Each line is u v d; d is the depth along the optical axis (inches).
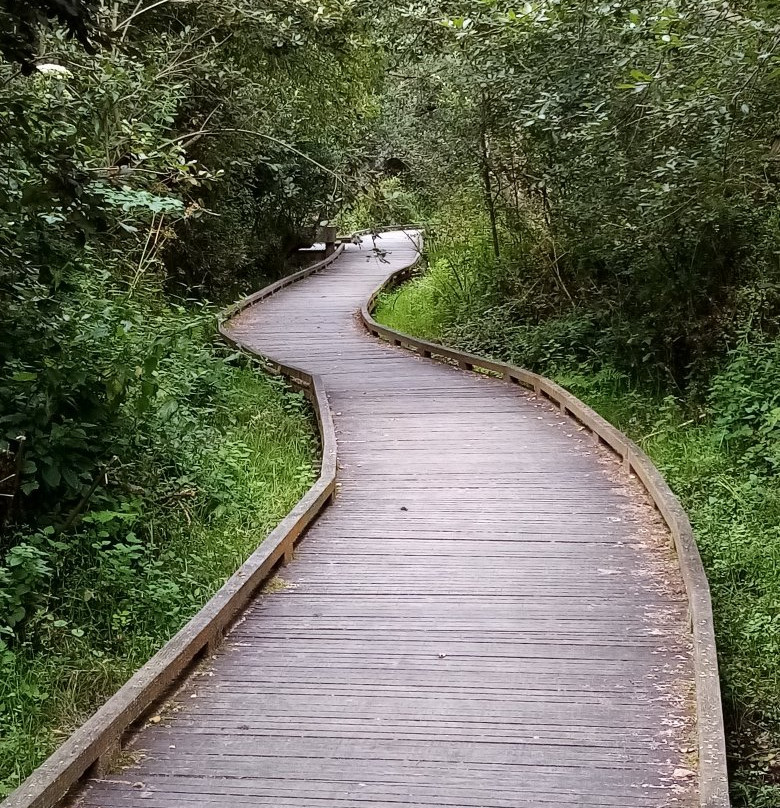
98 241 245.9
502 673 159.8
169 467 276.7
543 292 537.3
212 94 506.0
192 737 140.6
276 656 168.4
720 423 317.4
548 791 124.9
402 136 553.6
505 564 211.6
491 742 137.6
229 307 641.6
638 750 134.4
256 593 198.1
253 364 452.8
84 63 319.6
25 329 240.2
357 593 197.2
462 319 573.9
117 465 257.9
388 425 354.6
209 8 450.0
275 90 560.7
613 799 122.6
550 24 319.3
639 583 198.5
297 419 373.7
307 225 904.3
